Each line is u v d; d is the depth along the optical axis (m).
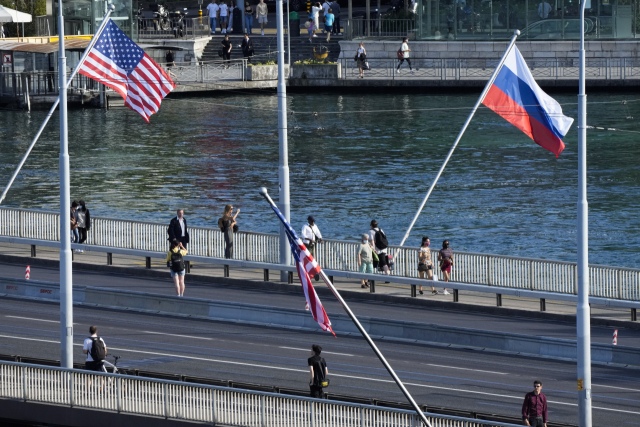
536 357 70.94
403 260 87.62
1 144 175.50
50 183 144.62
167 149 171.75
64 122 65.00
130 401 56.69
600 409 59.38
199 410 55.16
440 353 71.94
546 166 154.50
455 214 125.75
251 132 187.38
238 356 70.12
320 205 130.62
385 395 61.59
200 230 93.62
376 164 156.75
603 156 160.38
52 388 58.28
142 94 94.81
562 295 79.81
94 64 93.06
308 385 63.12
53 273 94.19
